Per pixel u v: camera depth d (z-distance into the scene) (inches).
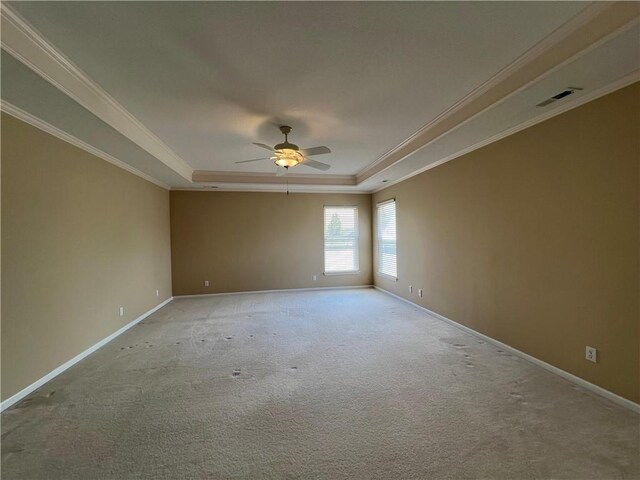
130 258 172.1
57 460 67.3
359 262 276.8
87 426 79.4
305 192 267.7
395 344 136.8
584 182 94.2
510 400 89.0
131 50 77.4
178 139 147.9
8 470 64.4
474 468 63.4
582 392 92.7
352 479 61.4
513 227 121.8
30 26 67.8
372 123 129.6
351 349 131.3
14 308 94.6
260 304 217.3
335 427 77.9
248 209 257.3
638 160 80.7
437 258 176.1
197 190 248.4
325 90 100.3
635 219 81.7
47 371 106.7
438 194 173.5
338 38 74.1
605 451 67.5
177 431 77.2
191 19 66.6
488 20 68.2
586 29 67.8
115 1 60.9
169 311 201.0
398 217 225.1
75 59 81.0
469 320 149.9
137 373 110.6
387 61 84.2
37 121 102.4
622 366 85.2
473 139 132.2
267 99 106.0
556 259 104.0
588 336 94.0
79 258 126.6
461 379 102.6
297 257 266.2
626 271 84.0
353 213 276.2
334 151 174.4
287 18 66.9
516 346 122.0
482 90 100.3
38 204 105.3
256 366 115.4
